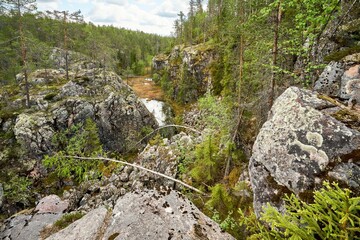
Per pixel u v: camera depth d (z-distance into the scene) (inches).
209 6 2281.0
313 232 96.9
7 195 891.4
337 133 131.0
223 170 431.8
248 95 506.3
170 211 168.9
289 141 147.6
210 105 590.9
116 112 1387.8
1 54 1321.4
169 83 2262.6
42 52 1374.3
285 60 403.5
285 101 170.1
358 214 91.7
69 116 1237.1
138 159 771.4
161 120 1680.6
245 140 459.5
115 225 155.3
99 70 1720.0
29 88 1384.1
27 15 1107.3
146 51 4333.2
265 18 350.6
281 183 144.2
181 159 582.2
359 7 263.7
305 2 245.0
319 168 128.9
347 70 187.8
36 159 1069.1
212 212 299.7
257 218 154.1
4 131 1088.8
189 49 2034.9
